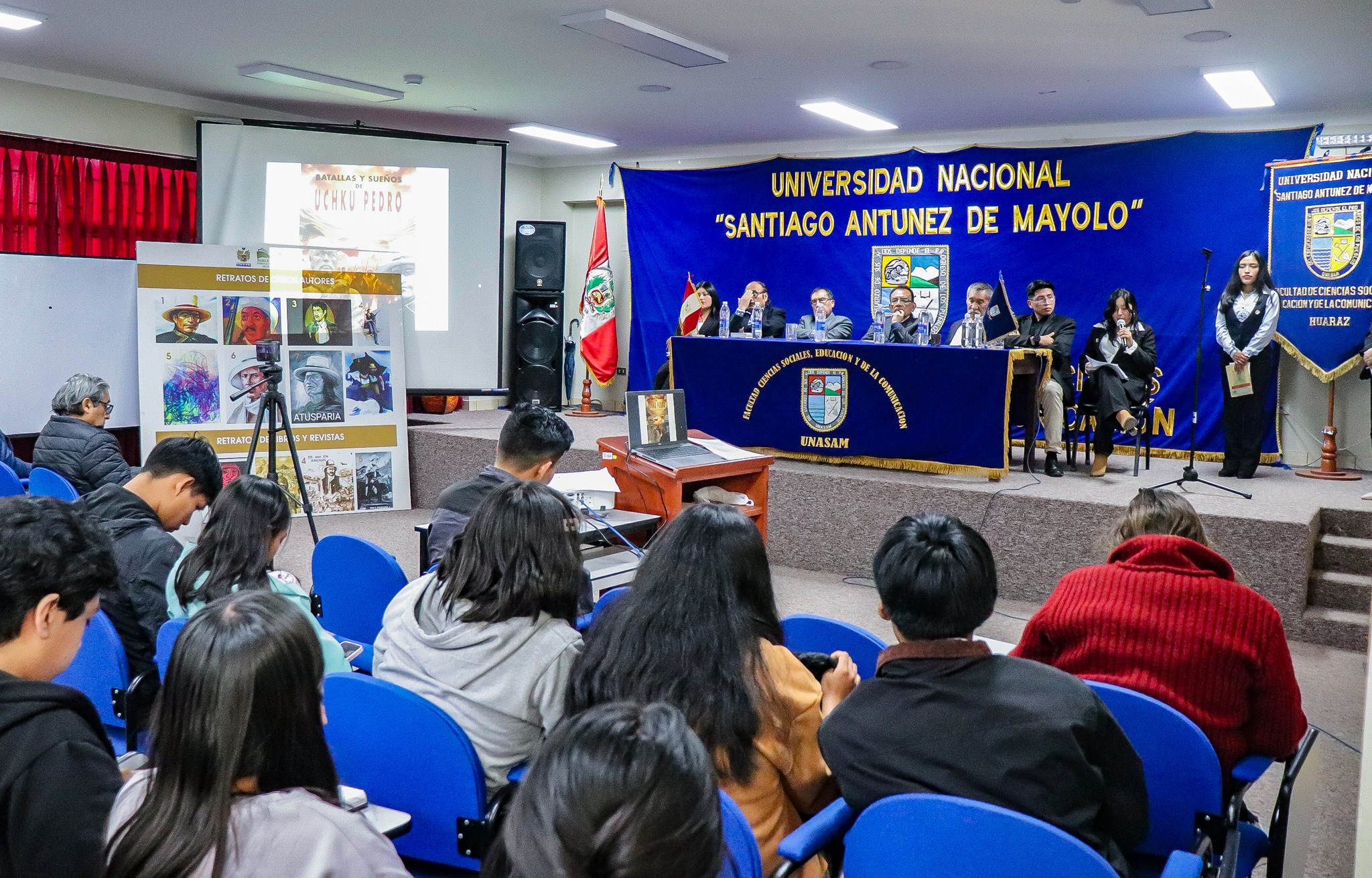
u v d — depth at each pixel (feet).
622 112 25.11
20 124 21.75
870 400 19.06
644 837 2.25
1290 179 21.31
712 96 23.03
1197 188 23.41
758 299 26.96
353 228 25.08
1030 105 23.11
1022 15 16.28
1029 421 19.35
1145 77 20.15
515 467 10.37
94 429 16.60
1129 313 20.49
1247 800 10.25
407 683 6.40
